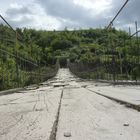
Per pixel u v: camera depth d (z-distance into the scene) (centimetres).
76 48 11731
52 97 600
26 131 224
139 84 1124
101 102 424
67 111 333
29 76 1608
